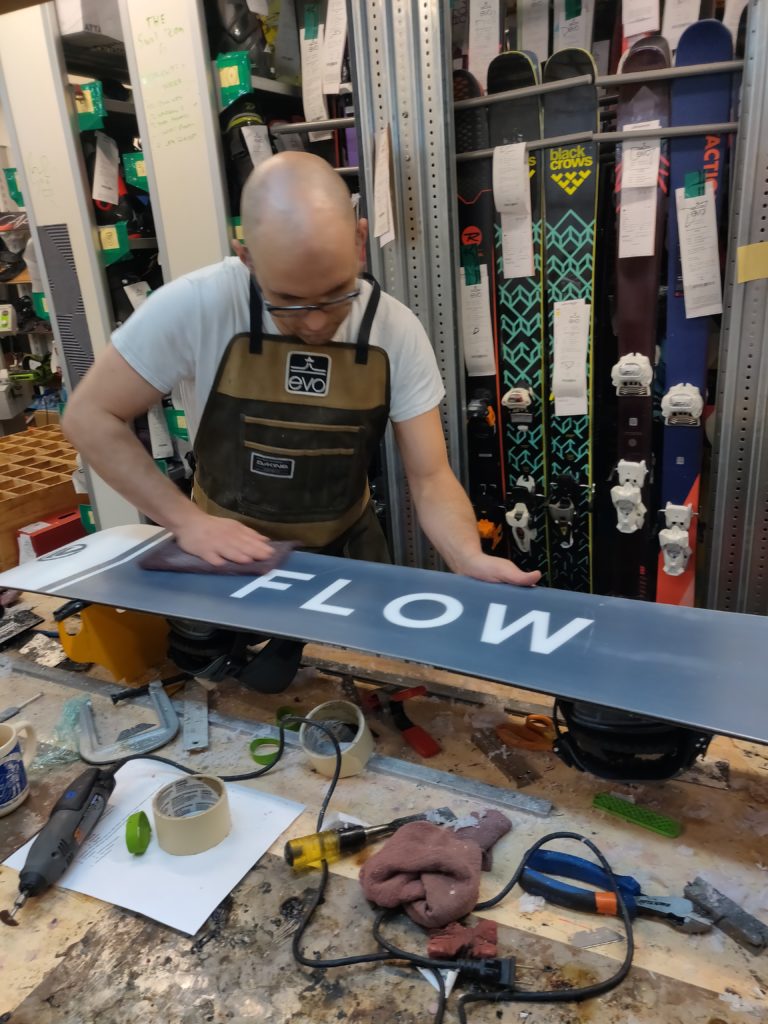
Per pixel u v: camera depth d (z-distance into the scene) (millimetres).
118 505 2686
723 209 1816
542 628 947
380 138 1829
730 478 1802
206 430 1253
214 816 901
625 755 924
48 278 2596
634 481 2008
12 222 3637
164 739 1137
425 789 999
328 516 1322
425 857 822
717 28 1646
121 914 829
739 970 723
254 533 1250
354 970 744
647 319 1894
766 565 1830
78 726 1192
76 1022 710
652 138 1752
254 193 923
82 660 1334
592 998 701
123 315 2586
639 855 873
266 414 1205
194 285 1128
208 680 1266
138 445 1217
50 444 3590
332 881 857
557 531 2137
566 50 1775
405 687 1250
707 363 1898
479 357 2098
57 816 929
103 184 2383
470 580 1110
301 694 1269
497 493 2223
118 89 2594
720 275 1849
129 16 2115
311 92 2232
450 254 1895
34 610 1637
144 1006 721
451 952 746
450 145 1819
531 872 836
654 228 1807
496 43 1987
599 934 771
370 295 1160
